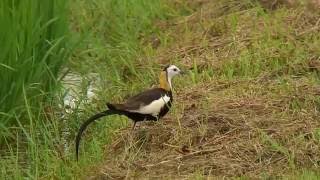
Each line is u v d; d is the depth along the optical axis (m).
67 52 15.09
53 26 14.67
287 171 11.17
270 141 11.66
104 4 19.78
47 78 14.32
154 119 12.19
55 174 12.01
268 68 14.81
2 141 13.32
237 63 15.19
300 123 12.22
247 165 11.41
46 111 14.08
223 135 12.13
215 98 13.44
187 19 18.23
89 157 12.30
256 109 12.83
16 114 13.44
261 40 15.83
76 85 15.54
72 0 20.03
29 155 12.63
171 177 11.22
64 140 13.48
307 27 16.11
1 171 12.26
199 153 11.80
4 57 13.17
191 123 12.52
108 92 15.23
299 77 14.16
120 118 13.44
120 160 11.88
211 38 16.78
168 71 12.38
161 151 12.07
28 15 13.69
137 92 15.14
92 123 13.79
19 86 13.31
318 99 12.85
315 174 11.00
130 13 19.31
